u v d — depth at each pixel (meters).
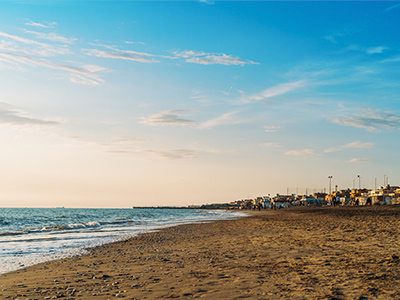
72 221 67.31
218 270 11.11
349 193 173.25
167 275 10.54
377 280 8.66
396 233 20.28
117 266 12.86
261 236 23.77
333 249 14.96
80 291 8.60
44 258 15.72
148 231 33.91
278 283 8.81
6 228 46.69
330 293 7.59
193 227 39.78
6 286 9.44
